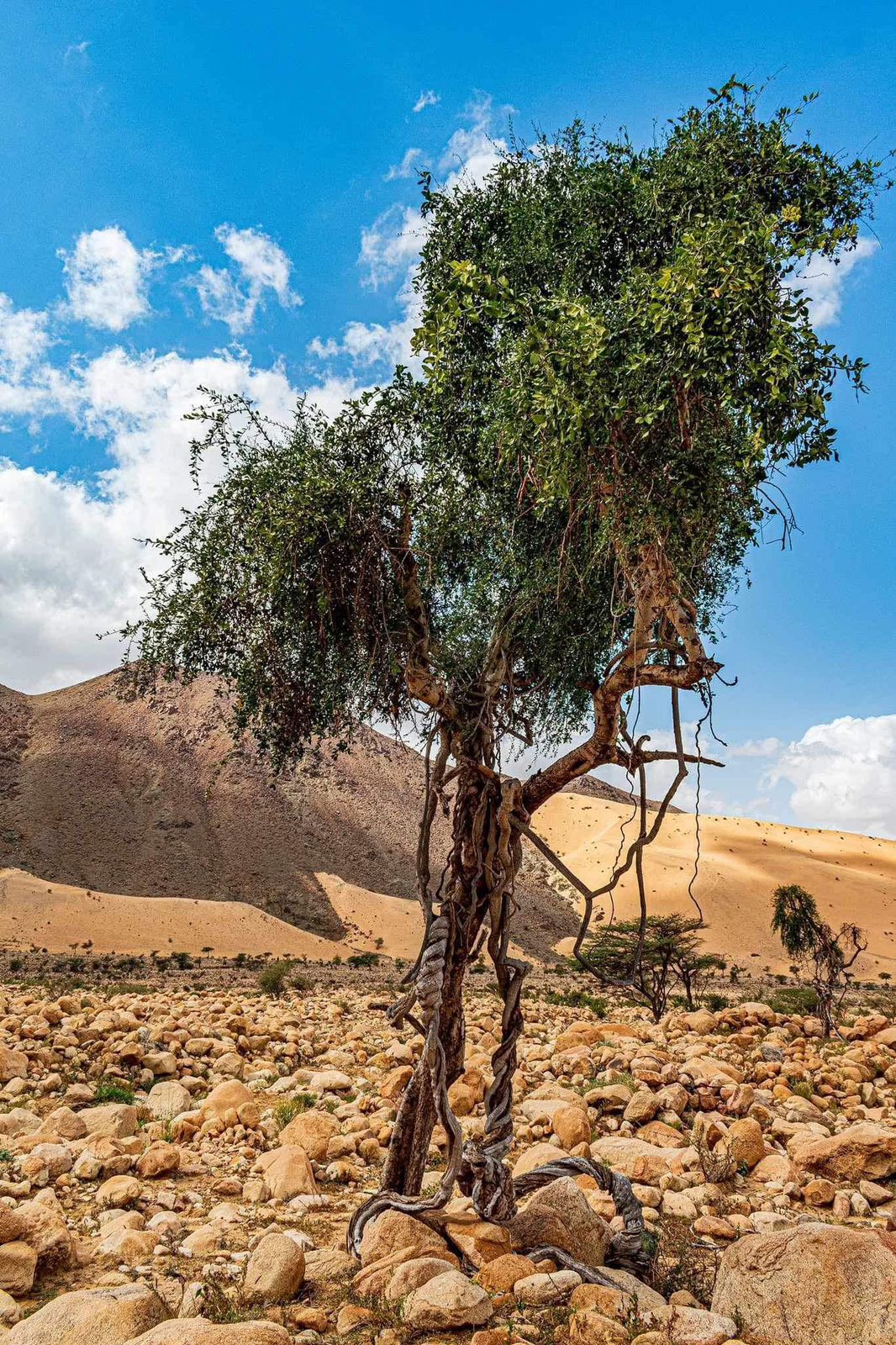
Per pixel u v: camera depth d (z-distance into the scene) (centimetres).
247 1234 635
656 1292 536
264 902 14250
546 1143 871
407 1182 613
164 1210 684
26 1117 896
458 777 638
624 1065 1195
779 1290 468
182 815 17038
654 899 12988
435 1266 517
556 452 468
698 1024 1557
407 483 646
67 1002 1528
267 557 611
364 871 16425
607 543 531
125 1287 470
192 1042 1338
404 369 636
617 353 464
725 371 436
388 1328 467
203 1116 962
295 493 603
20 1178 727
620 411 450
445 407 624
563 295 498
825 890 13650
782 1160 814
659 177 552
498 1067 621
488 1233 571
